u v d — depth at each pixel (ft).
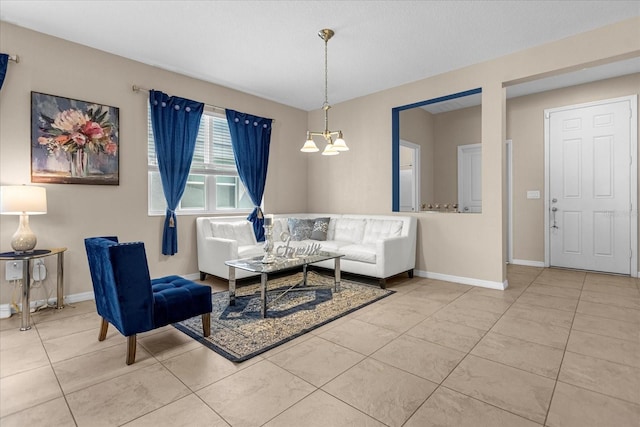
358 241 15.64
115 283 6.72
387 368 6.75
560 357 7.16
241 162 15.88
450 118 20.24
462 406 5.51
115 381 6.31
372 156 16.61
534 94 16.84
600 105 15.07
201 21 9.99
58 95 10.87
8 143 10.00
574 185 15.84
